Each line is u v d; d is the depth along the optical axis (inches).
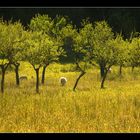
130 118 1293.1
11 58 2102.6
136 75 3223.4
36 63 2139.5
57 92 2039.9
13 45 2081.7
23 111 1389.0
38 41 2178.9
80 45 2429.9
